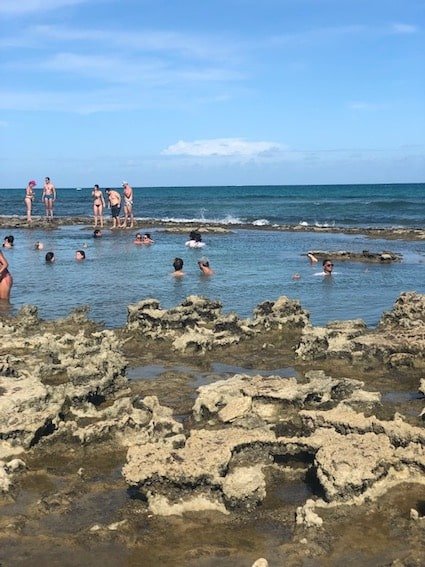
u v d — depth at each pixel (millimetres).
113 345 13500
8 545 6719
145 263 29297
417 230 45688
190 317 15906
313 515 7023
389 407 10664
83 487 7957
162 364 13422
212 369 13000
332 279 24609
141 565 6359
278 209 80125
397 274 26109
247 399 10203
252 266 28328
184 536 6879
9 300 20609
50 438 9281
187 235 45312
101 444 9242
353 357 13281
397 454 8133
